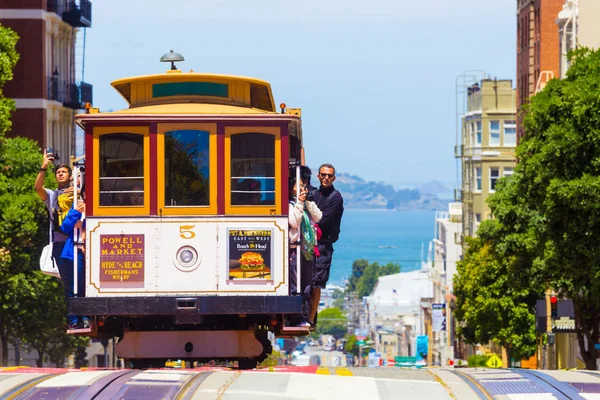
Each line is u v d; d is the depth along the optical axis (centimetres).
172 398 2900
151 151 4003
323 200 4331
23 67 14675
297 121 4041
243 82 4181
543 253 9006
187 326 4153
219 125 4000
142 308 3988
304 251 4056
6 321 11094
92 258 4016
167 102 4131
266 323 4212
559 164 8238
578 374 3450
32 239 10644
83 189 4084
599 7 13812
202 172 4006
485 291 13925
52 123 15462
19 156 10719
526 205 10644
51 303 11056
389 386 3159
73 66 16788
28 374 3403
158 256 4003
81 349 13875
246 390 3041
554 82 8581
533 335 13750
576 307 9781
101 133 4016
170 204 4009
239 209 4006
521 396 2989
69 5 15962
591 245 8275
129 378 3194
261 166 4016
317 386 3131
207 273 4003
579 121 8094
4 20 14675
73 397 2911
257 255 4012
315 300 4353
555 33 18300
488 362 16138
